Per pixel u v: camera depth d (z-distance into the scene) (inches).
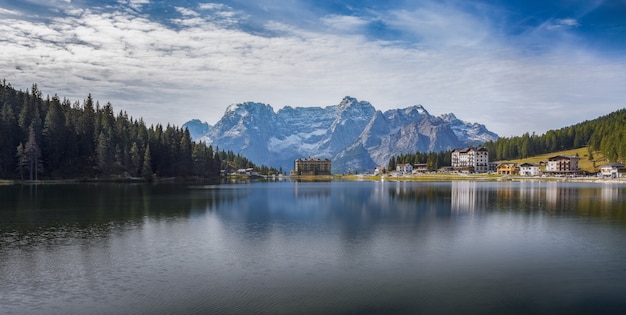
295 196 5305.1
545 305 1296.8
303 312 1236.5
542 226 2655.0
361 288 1435.8
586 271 1631.4
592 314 1234.6
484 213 3329.2
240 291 1405.0
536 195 5255.9
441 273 1603.1
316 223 2795.3
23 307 1280.8
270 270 1641.2
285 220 2945.4
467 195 5334.6
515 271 1630.2
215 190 6486.2
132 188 6584.6
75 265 1713.8
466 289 1429.6
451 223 2790.4
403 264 1726.1
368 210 3582.7
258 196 5236.2
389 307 1275.8
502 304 1301.7
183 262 1756.9
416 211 3494.1
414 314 1226.6
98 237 2284.7
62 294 1382.9
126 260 1790.1
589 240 2201.0
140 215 3181.6
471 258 1823.3
